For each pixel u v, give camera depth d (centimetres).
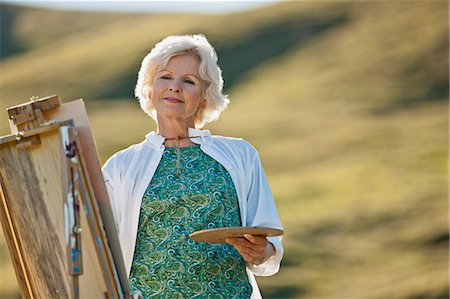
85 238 502
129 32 7344
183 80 618
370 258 3522
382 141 5012
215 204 598
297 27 6838
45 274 541
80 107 500
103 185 499
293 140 5178
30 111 508
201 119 636
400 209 4016
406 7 6631
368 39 6438
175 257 591
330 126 5341
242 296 599
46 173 513
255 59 6544
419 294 3175
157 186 603
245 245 571
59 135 486
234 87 6234
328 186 4388
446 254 3559
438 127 5172
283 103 5819
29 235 540
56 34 7575
